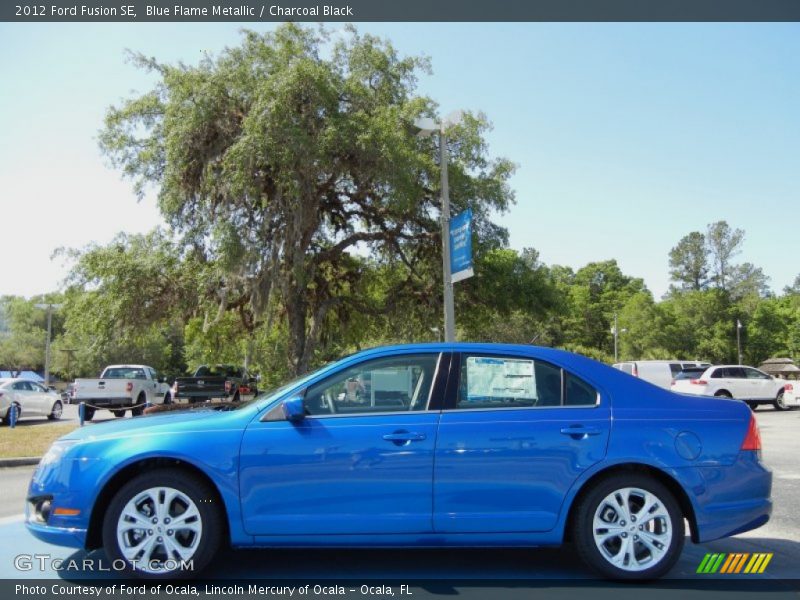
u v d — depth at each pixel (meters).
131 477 4.74
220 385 21.00
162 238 20.64
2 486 9.31
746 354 87.31
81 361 65.25
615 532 4.64
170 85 19.50
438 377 4.88
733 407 4.98
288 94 17.28
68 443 4.79
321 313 22.83
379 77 20.59
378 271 25.69
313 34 19.94
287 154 16.91
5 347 70.06
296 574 4.88
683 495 4.71
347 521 4.54
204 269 19.33
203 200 19.30
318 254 22.61
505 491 4.60
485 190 21.77
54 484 4.64
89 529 4.56
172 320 22.34
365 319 26.50
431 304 24.19
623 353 88.19
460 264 13.34
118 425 4.94
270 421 4.70
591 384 4.91
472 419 4.71
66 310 21.25
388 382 4.91
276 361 33.53
